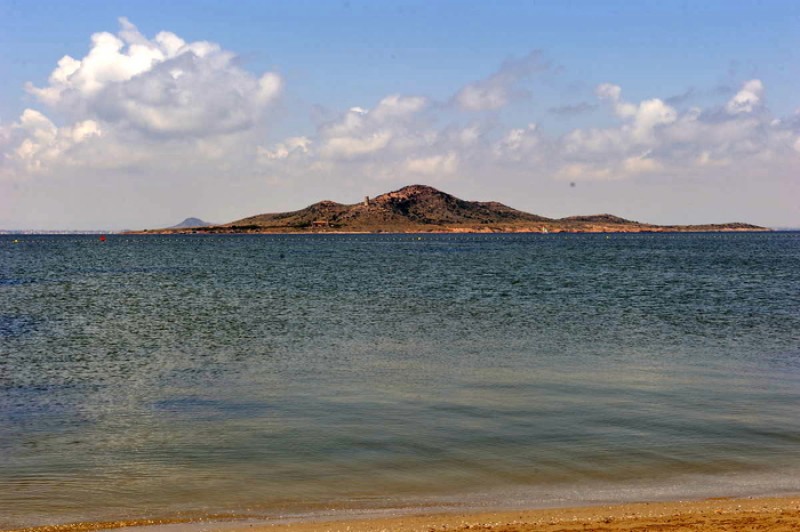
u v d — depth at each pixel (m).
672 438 17.05
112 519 12.37
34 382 23.75
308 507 12.91
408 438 17.08
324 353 29.17
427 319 39.94
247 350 30.02
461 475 14.57
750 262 101.06
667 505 12.86
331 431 17.70
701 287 60.22
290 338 33.28
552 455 15.80
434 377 24.28
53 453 15.98
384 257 124.38
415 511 12.68
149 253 151.50
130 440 16.97
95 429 17.92
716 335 33.69
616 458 15.59
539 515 12.36
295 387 22.80
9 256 135.62
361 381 23.69
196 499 13.30
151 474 14.62
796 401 20.70
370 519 12.26
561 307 45.75
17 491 13.69
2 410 19.91
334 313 43.03
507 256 126.00
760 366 26.06
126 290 60.69
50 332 35.69
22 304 49.28
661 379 23.81
